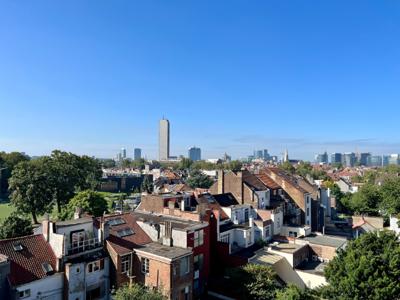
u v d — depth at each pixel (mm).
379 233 33625
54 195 86500
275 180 75625
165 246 40375
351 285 28875
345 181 155750
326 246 51188
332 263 32844
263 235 55312
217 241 49062
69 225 36344
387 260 29859
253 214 61156
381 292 27516
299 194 71875
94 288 35625
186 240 40000
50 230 35156
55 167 91375
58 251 34125
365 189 98125
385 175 155125
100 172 132000
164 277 35969
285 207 69000
